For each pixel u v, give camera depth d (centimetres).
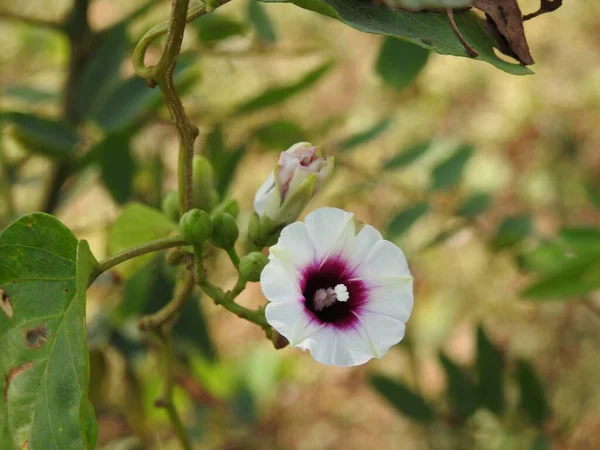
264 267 33
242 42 55
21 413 32
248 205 90
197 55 52
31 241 33
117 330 56
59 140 49
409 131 99
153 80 34
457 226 55
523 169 98
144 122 51
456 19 34
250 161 92
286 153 37
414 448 83
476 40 34
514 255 53
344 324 33
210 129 53
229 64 59
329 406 88
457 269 88
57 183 55
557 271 48
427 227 84
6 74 85
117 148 50
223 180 52
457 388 55
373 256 34
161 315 40
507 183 97
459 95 105
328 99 104
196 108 56
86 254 33
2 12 53
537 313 86
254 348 88
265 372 69
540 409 54
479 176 95
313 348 33
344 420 87
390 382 57
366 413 87
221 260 63
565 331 84
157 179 55
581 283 48
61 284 33
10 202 56
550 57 109
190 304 54
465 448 55
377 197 80
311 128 57
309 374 89
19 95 55
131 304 52
